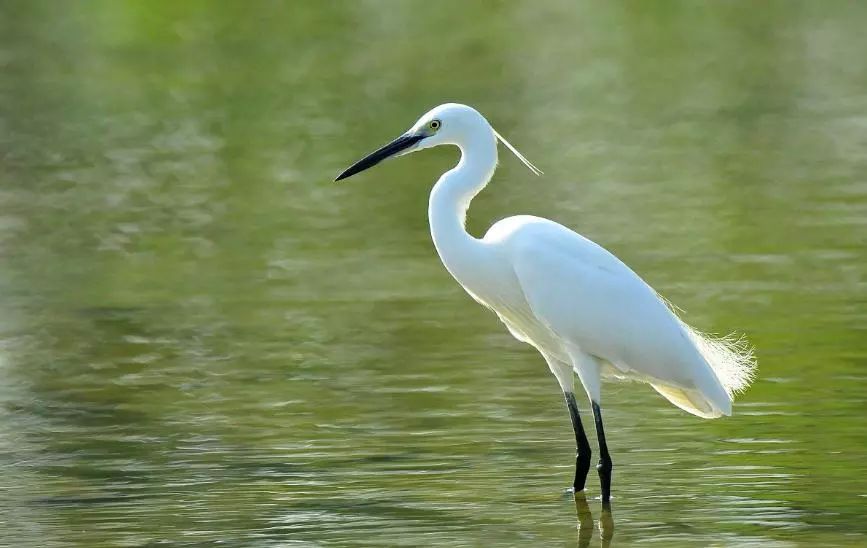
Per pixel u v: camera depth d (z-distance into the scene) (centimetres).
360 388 1249
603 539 895
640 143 2448
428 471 1034
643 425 1137
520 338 1104
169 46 3444
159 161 2400
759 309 1469
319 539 900
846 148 2348
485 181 1039
